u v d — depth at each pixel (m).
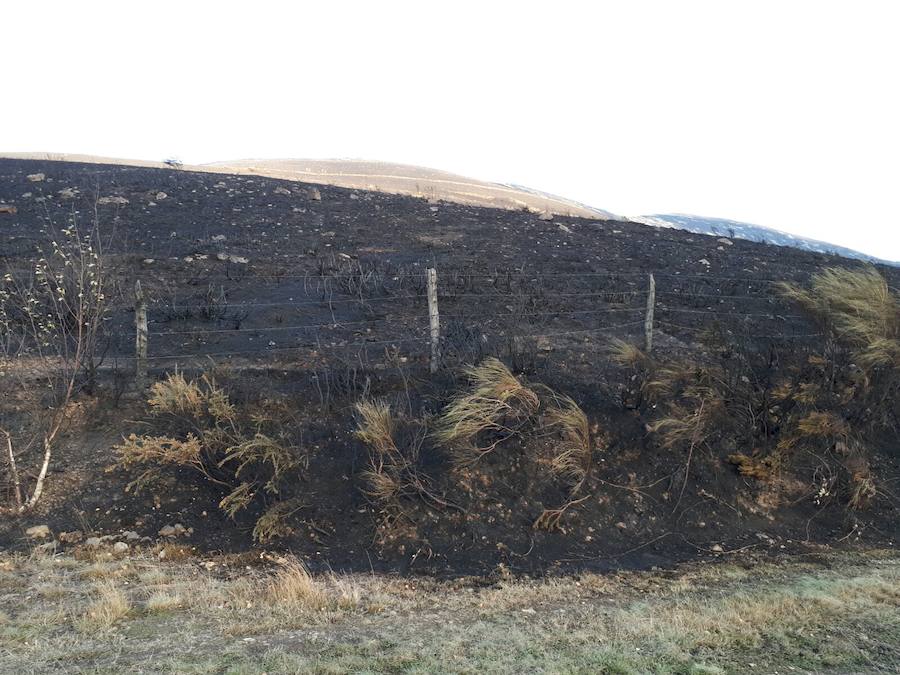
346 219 18.25
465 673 4.50
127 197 18.27
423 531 7.25
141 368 8.49
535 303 12.00
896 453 8.93
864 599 5.91
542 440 8.23
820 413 8.47
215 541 6.93
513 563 6.96
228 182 22.61
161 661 4.52
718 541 7.59
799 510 8.12
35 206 16.56
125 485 7.41
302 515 7.28
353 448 8.05
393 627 5.31
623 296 12.82
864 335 8.92
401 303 11.78
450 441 7.99
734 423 8.71
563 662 4.67
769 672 4.60
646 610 5.81
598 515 7.75
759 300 13.13
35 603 5.44
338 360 9.43
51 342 8.95
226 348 9.76
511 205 53.50
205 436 7.58
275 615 5.45
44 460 7.06
